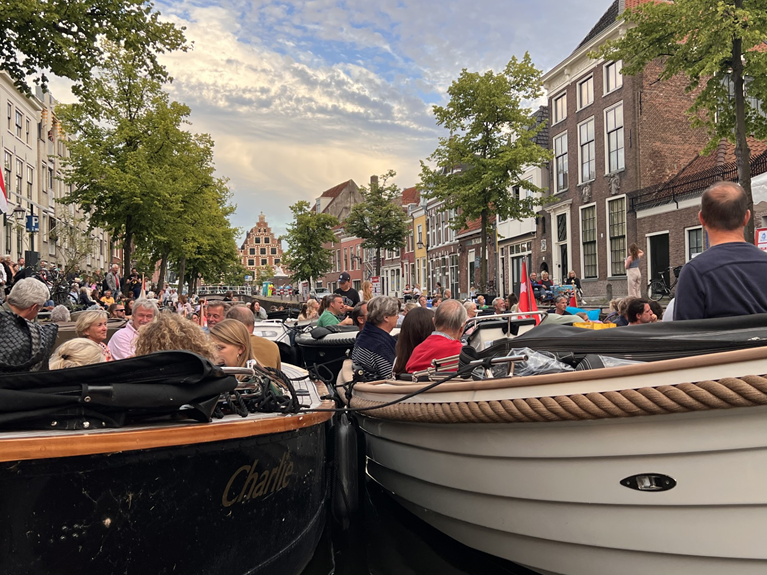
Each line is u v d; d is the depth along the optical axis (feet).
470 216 61.46
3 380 7.14
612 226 70.13
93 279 66.44
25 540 7.04
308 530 11.98
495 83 58.95
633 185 66.28
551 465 10.05
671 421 8.71
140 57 36.17
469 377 12.45
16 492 7.00
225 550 8.92
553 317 19.80
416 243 140.97
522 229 89.61
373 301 18.35
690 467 8.72
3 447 6.82
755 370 8.00
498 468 10.93
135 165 59.36
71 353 10.61
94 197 58.18
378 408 12.60
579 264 75.66
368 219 111.04
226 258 129.59
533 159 58.95
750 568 8.68
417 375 13.60
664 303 51.93
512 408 9.89
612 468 9.36
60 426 7.45
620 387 8.93
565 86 78.33
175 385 7.96
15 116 99.19
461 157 60.64
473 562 13.07
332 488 15.37
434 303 61.16
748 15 32.89
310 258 132.98
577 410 9.15
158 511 7.97
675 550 9.11
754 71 35.55
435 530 14.48
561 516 10.19
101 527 7.47
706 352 9.15
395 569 12.92
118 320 29.91
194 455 8.34
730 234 9.73
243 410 9.80
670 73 38.73
